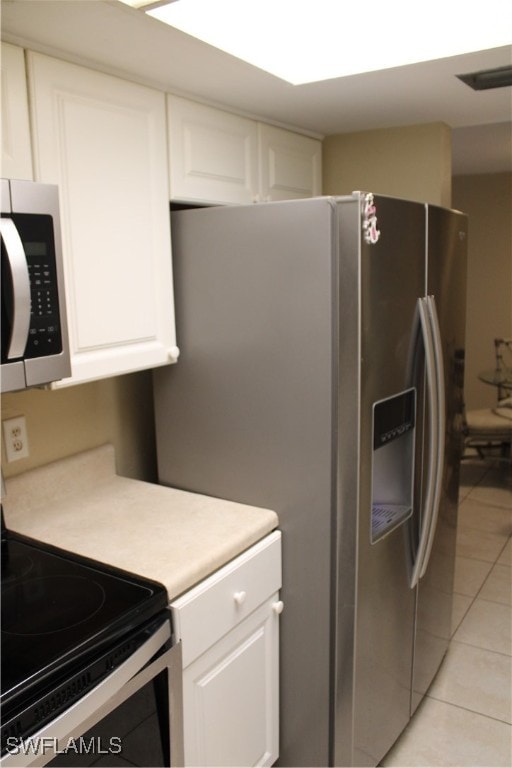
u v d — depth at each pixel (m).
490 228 5.56
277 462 1.74
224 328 1.77
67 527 1.71
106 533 1.66
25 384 1.25
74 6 1.20
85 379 1.54
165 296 1.77
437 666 2.36
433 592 2.20
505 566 3.24
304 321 1.62
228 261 1.73
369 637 1.77
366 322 1.56
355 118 2.30
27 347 1.24
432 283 1.88
